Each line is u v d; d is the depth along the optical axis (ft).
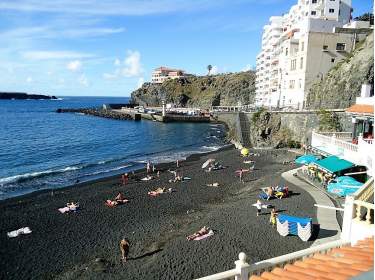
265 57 412.16
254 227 89.04
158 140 288.92
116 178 157.17
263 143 221.25
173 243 83.15
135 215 107.45
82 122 447.83
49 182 153.58
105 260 78.64
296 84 260.42
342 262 36.91
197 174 159.53
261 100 437.17
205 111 433.48
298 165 164.45
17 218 106.63
